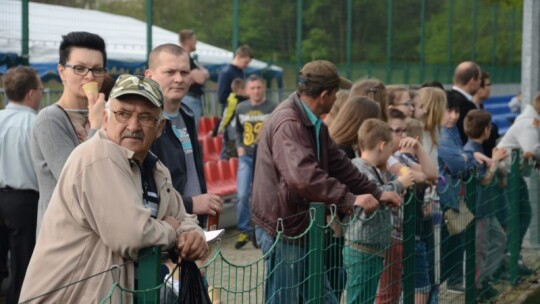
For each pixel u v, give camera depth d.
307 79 5.36
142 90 3.66
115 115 3.68
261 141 5.43
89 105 4.80
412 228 6.01
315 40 19.91
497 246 8.51
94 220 3.49
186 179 5.17
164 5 17.23
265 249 5.34
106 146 3.54
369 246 5.30
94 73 4.96
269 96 18.64
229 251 9.94
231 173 12.54
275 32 18.88
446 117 8.13
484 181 8.13
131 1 16.64
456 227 7.08
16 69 6.69
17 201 6.61
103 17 15.62
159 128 3.82
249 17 18.36
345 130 6.11
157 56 5.10
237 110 11.05
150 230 3.45
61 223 3.54
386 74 23.25
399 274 5.82
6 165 6.61
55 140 4.82
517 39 35.12
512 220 9.07
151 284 3.45
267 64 18.80
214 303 4.12
